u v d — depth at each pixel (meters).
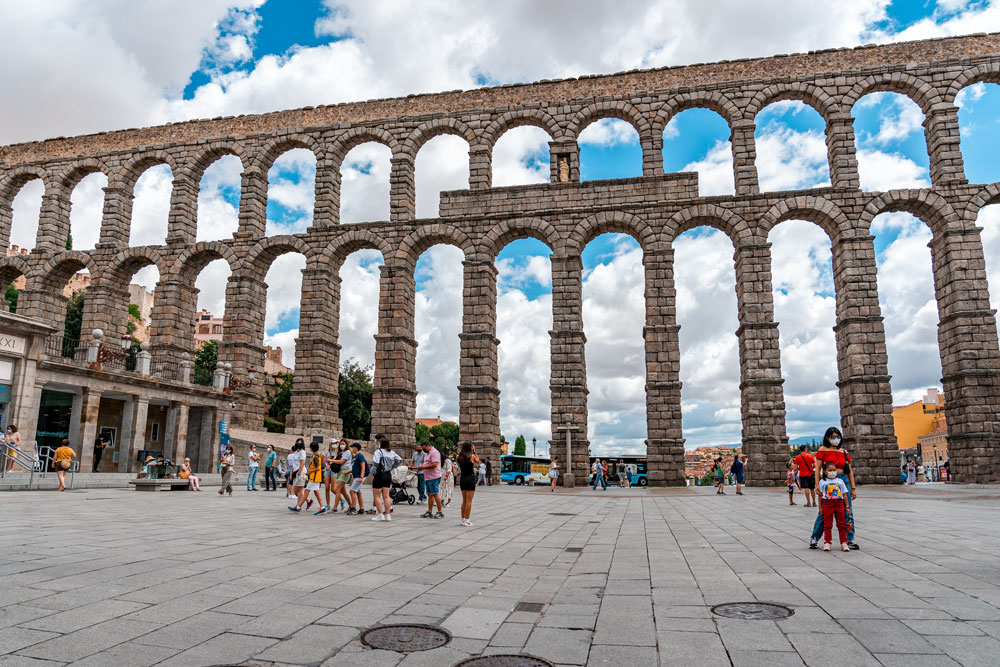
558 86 48.06
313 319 47.91
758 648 6.48
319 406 46.72
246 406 49.00
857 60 44.88
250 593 8.57
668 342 42.75
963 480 39.75
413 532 16.06
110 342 52.50
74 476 29.61
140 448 37.03
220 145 53.09
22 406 29.72
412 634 7.01
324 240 49.03
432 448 20.56
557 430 42.84
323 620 7.44
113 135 55.66
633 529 17.17
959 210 41.88
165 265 51.88
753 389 41.00
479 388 43.97
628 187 45.47
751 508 24.00
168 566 10.13
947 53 44.09
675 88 46.34
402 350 45.88
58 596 8.05
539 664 6.10
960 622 7.21
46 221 55.22
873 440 39.72
